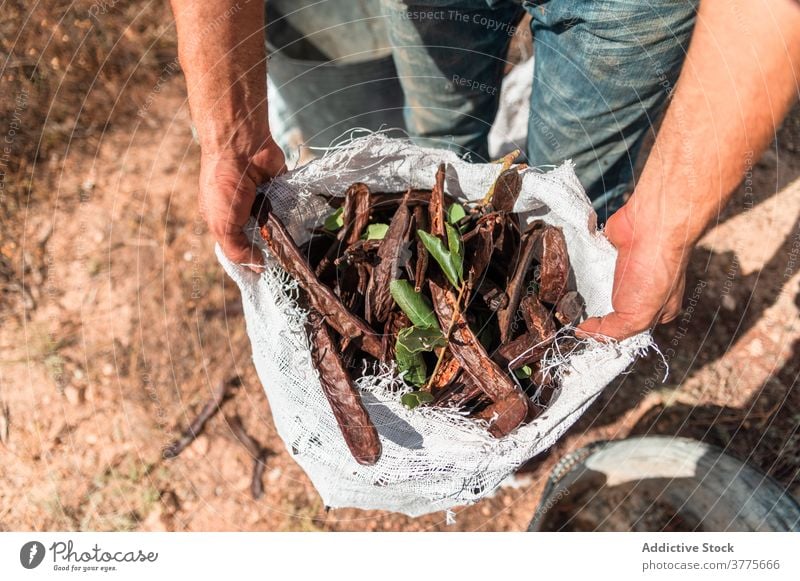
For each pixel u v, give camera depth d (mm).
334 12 2342
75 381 2395
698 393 2400
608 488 1996
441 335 1416
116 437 2338
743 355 2443
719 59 1380
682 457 1962
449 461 1416
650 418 2375
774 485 1922
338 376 1418
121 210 2607
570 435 2359
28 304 2492
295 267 1479
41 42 2756
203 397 2391
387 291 1468
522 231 1687
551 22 1848
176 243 2562
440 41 2000
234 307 2488
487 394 1434
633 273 1485
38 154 2654
